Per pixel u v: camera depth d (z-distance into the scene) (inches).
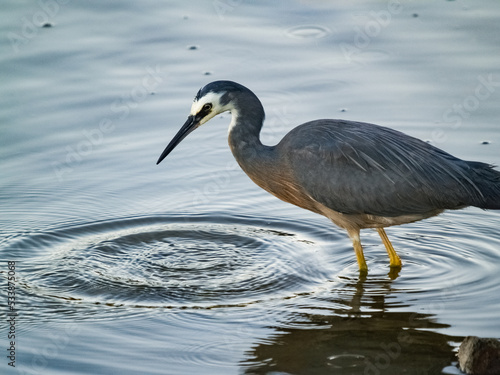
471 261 475.2
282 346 390.9
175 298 438.3
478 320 408.2
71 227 526.3
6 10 804.0
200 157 608.4
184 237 515.2
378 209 462.0
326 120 485.1
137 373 367.9
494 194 456.8
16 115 639.8
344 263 483.2
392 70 693.9
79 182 576.7
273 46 737.0
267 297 439.2
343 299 435.8
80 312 424.5
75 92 668.7
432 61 701.3
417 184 454.9
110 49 732.0
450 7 800.3
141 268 474.9
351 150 462.0
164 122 637.9
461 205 460.1
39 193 563.8
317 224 533.0
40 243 508.7
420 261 480.7
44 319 418.0
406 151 463.2
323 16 791.7
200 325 410.6
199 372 369.1
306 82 680.4
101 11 807.1
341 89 668.7
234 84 484.4
